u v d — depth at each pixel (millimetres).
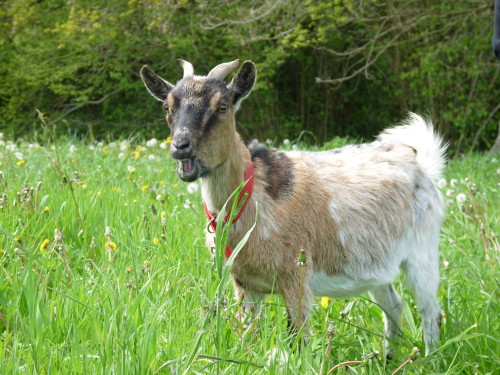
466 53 16672
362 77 20625
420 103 19062
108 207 5480
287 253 3936
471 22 15945
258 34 15961
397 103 20422
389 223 4383
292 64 20594
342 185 4266
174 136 3666
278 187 3986
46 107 19672
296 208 3992
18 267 4031
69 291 3762
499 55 4316
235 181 3873
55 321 3434
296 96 21078
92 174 7191
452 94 17484
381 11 16250
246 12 14141
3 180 5852
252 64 3934
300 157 4324
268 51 16547
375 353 3381
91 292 3787
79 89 19453
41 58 18344
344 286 4293
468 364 3650
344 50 19594
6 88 19688
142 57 17703
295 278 3951
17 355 3184
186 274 4441
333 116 21391
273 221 3906
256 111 20562
